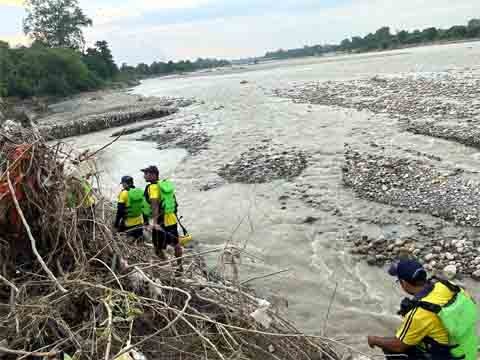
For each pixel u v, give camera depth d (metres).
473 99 22.36
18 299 5.03
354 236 10.23
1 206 5.75
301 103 30.61
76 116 40.38
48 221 5.96
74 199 6.37
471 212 10.41
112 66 100.81
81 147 24.27
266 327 5.36
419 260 8.80
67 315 5.04
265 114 27.83
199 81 78.38
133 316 4.70
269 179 14.91
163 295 5.55
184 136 24.20
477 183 11.96
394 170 13.87
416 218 10.66
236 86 52.59
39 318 4.65
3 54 65.38
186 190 15.07
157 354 4.82
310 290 8.28
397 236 9.95
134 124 31.78
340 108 26.22
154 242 8.50
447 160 14.22
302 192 13.36
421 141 16.72
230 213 12.51
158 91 62.59
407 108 22.89
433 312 4.27
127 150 22.41
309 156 16.78
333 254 9.56
